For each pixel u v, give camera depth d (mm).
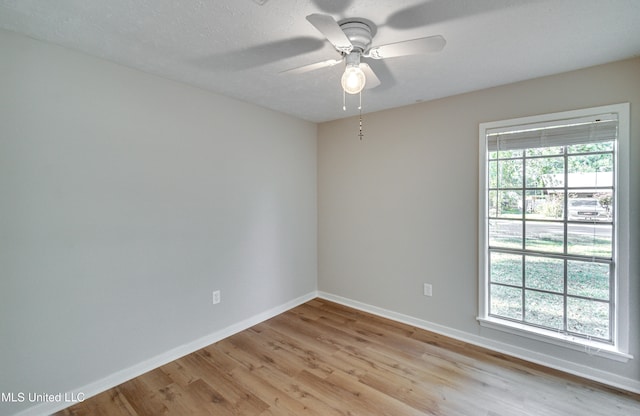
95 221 2037
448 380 2180
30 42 1766
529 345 2439
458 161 2760
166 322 2426
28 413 1787
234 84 2514
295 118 3590
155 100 2322
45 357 1846
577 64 2109
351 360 2445
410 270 3105
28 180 1771
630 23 1594
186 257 2551
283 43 1832
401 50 1496
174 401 1964
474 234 2695
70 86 1913
